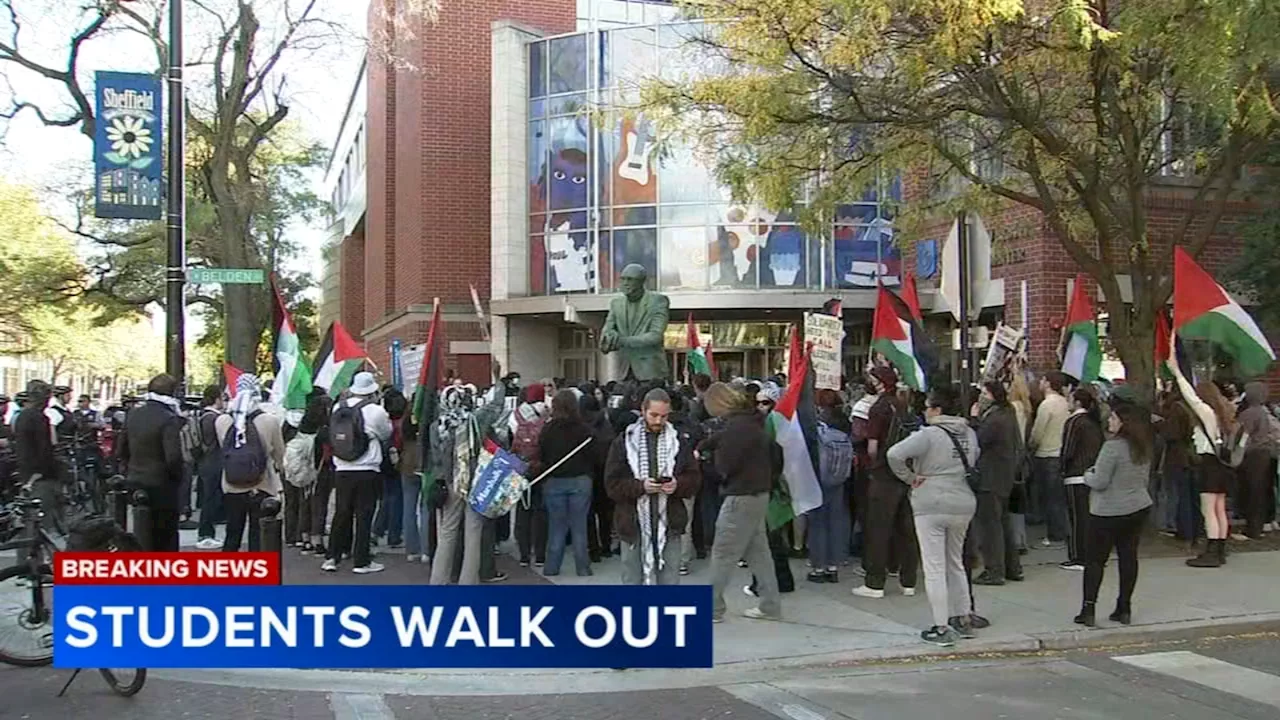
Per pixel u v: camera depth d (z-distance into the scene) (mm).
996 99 11289
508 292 25484
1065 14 9594
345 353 13852
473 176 27609
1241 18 8961
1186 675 7453
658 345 13453
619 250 24328
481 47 27797
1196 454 11336
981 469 9961
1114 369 17250
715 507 11062
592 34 24766
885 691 7055
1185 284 10703
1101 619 8766
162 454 9430
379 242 34531
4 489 14000
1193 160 14430
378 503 12125
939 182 13188
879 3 9883
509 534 12641
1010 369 12680
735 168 12344
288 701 6844
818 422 10273
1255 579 10305
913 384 11266
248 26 21688
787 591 9805
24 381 75062
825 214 12586
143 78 12930
